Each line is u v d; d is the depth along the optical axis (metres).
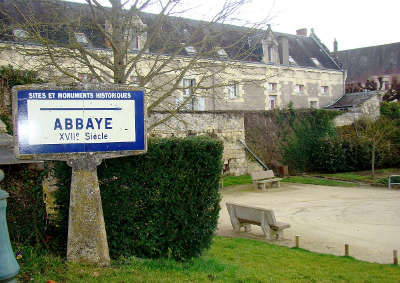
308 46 36.09
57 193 5.61
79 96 5.02
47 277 4.45
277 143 23.67
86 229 5.00
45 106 4.88
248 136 22.62
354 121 27.06
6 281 3.01
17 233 5.40
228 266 5.97
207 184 5.84
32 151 4.82
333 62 35.53
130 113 5.26
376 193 16.64
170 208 5.73
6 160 5.08
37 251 5.29
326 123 25.45
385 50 44.75
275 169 23.17
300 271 6.25
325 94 34.12
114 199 5.55
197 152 5.77
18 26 8.01
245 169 22.28
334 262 6.96
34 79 8.57
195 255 5.96
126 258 5.55
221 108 26.86
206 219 5.89
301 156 24.42
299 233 9.77
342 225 10.70
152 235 5.71
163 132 18.47
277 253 7.45
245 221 9.73
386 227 10.41
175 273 5.12
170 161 5.70
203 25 8.92
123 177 5.56
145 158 5.58
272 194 16.59
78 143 5.01
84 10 9.80
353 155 23.64
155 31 8.71
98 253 5.04
